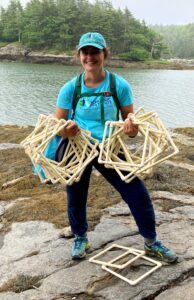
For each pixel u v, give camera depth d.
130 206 3.40
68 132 3.23
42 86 33.25
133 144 8.26
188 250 3.84
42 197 5.34
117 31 89.56
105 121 3.36
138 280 3.38
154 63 84.88
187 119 20.56
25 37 85.75
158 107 24.02
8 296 3.36
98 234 4.20
